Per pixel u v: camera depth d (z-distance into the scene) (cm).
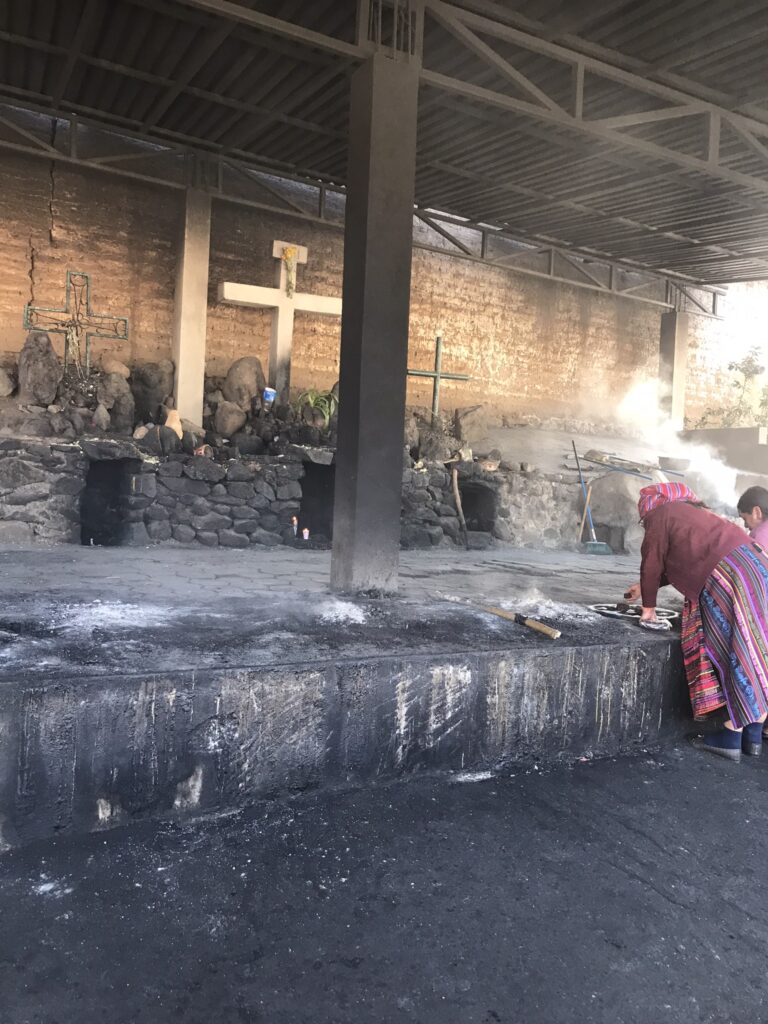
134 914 226
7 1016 181
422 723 334
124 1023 182
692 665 387
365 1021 187
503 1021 190
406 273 493
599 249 1273
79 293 952
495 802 317
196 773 287
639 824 307
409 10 501
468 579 628
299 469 847
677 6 571
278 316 1005
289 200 1044
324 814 295
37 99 852
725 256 1260
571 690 372
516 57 665
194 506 799
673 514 402
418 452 1006
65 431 787
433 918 233
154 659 301
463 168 954
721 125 740
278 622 390
